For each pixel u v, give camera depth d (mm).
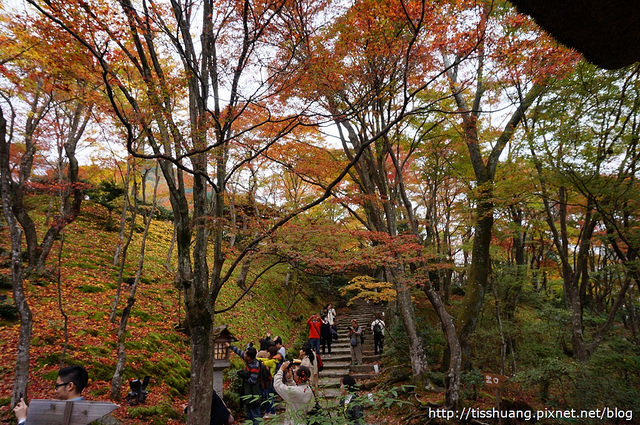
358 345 11219
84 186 9211
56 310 8078
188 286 4594
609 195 7359
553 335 10797
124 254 8805
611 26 2314
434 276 14523
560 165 7652
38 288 8727
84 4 3498
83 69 4793
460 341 8898
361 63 6117
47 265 10055
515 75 7520
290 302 17203
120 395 6199
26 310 4309
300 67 5426
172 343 9023
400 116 4324
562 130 7414
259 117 7055
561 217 9016
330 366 11133
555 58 6848
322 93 6188
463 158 11992
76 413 1699
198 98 5078
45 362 6188
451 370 7402
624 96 6988
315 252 5645
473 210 9578
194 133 4848
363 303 22672
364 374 10156
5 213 4297
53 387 5660
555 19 2451
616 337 10008
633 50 2504
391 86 6480
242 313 13461
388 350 10930
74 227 13945
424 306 14930
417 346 8945
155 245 16094
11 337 6555
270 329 13734
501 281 12086
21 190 8969
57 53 4430
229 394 7484
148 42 4641
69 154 9164
